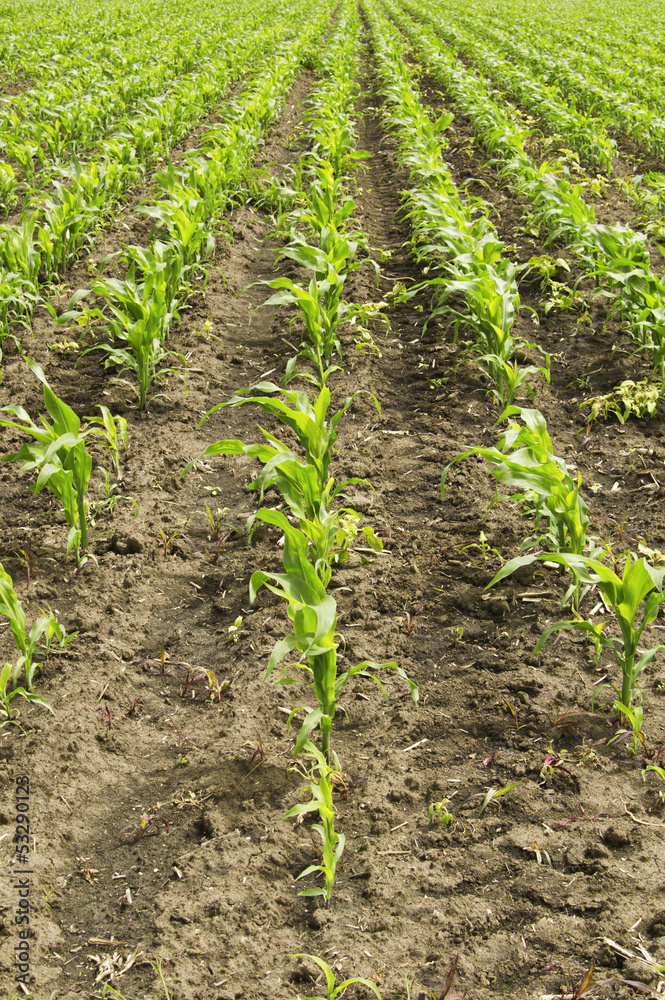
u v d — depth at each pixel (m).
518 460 3.27
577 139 11.30
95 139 11.37
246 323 6.93
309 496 3.45
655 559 3.83
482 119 11.26
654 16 30.70
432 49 18.09
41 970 2.24
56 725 3.05
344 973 2.22
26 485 4.62
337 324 5.75
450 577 3.92
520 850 2.58
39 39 18.38
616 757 2.91
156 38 19.59
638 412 5.13
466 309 6.79
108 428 4.38
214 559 4.08
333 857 2.36
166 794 2.83
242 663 3.41
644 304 5.70
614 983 2.15
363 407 5.55
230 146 9.33
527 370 5.05
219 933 2.35
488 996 2.15
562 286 6.76
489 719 3.11
